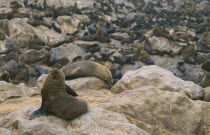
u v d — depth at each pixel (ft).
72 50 106.11
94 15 157.79
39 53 96.27
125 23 155.84
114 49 114.93
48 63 95.61
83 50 109.50
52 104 34.83
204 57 110.22
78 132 33.81
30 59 94.32
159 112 40.98
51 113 35.45
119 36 127.95
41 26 123.44
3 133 31.78
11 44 95.50
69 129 34.32
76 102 35.83
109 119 36.37
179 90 52.90
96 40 120.57
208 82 71.31
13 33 106.01
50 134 32.17
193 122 40.47
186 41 129.18
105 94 57.47
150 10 202.18
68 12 144.66
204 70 99.50
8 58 92.48
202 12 209.26
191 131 40.01
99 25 127.24
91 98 51.26
